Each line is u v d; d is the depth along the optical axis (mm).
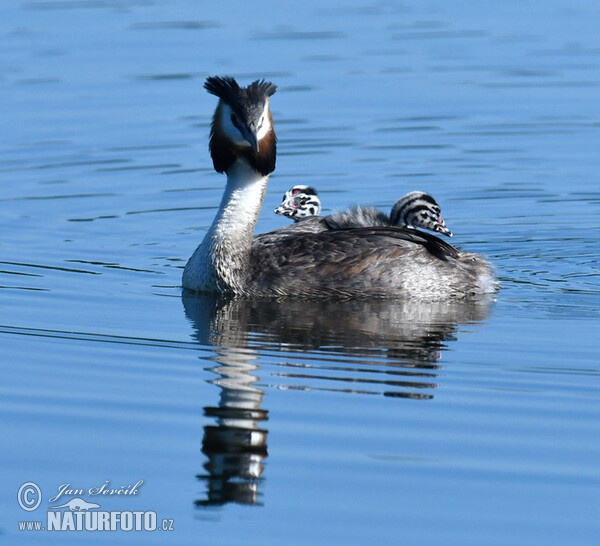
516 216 19062
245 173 14922
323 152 22281
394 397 11297
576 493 9453
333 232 15250
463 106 24875
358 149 22438
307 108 24594
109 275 15891
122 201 19656
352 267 14727
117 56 27688
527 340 13000
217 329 13430
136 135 22938
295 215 18391
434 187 20469
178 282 15625
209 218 18922
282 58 27766
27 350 12695
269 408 11047
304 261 14812
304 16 32188
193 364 12242
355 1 34250
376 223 16641
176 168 21344
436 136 23125
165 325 13586
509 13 32594
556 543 8773
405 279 14758
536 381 11695
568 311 14203
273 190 20469
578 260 16766
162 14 31984
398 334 13258
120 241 17625
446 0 34375
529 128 23594
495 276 15414
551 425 10664
